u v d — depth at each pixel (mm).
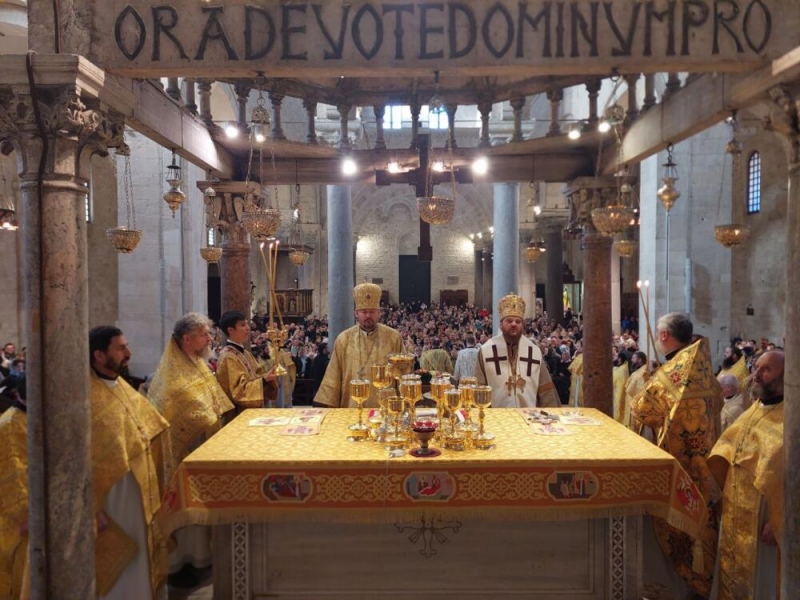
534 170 7023
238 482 3477
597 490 3492
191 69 3639
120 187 14773
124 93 3803
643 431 4523
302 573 3807
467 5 3598
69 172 3283
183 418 4449
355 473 3475
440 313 35062
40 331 3207
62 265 3244
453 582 3805
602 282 6777
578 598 3818
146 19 3611
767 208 15227
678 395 4125
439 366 5832
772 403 3596
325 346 12344
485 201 37562
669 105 5066
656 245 15312
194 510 3451
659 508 3506
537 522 3809
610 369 6836
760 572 3604
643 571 4379
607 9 3574
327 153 6750
